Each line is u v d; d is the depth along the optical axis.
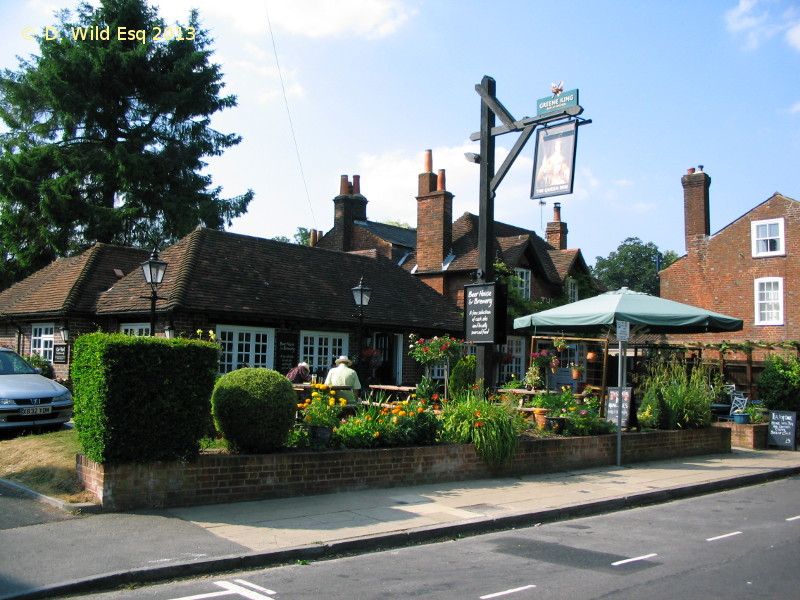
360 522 7.82
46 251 31.45
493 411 11.21
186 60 32.41
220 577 6.08
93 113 30.25
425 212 26.67
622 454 13.02
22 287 23.94
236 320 17.25
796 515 9.25
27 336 20.80
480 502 9.17
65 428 12.81
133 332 18.02
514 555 6.96
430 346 16.89
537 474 11.59
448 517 8.23
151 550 6.44
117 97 31.34
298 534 7.19
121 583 5.76
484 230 12.12
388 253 30.27
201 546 6.62
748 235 27.94
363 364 17.52
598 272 72.75
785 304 26.73
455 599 5.49
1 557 6.13
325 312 18.98
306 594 5.60
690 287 29.30
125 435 7.79
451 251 26.53
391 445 10.26
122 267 21.19
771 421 16.78
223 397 8.91
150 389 7.94
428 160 26.89
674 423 14.66
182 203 31.52
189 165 33.38
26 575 5.68
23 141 31.81
